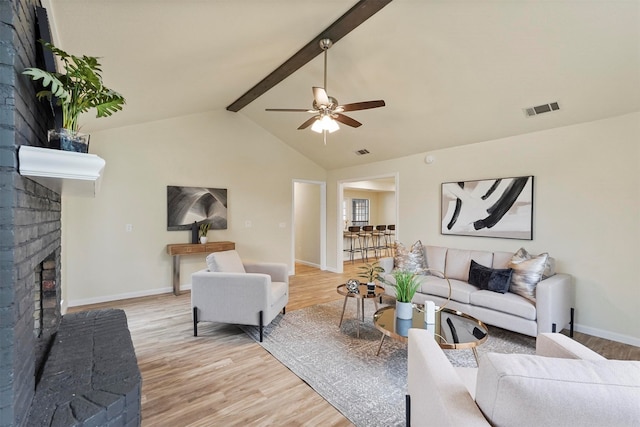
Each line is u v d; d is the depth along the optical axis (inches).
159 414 75.5
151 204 183.3
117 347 70.8
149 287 183.2
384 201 389.1
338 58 132.3
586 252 127.7
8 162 39.5
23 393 43.4
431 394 46.6
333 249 263.3
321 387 87.5
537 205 142.3
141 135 179.9
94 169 48.8
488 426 35.5
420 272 150.0
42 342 74.9
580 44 95.3
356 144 208.5
